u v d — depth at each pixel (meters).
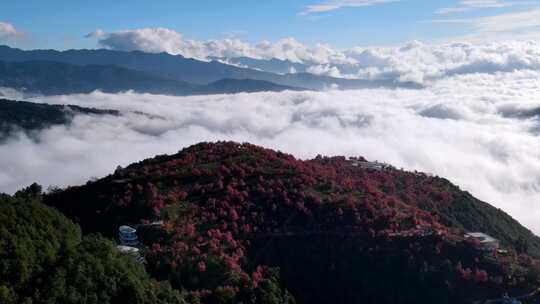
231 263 108.12
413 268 117.69
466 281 114.56
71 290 78.50
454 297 111.81
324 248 123.69
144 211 130.62
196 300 95.06
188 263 107.56
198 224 125.19
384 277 117.19
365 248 123.25
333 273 118.69
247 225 127.12
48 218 98.06
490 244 126.38
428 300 112.25
